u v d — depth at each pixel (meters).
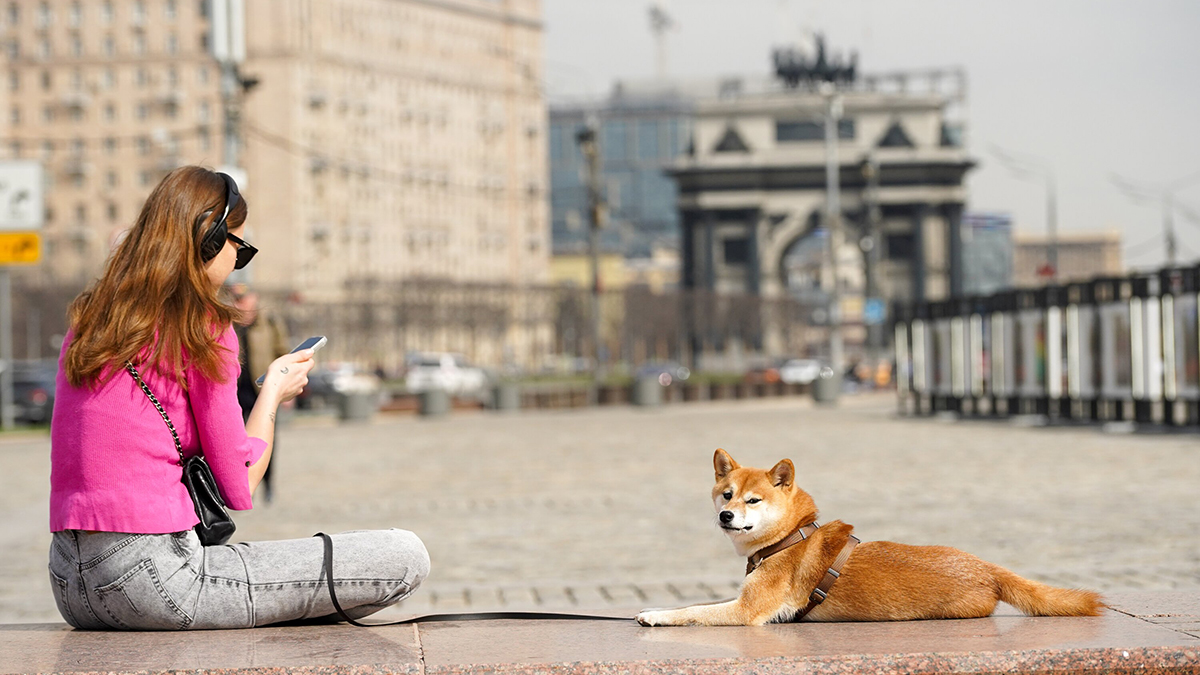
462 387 70.94
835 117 58.03
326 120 131.38
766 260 113.75
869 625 4.92
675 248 198.00
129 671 4.14
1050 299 29.05
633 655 4.45
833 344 55.69
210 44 22.98
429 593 9.47
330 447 28.34
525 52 158.00
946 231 111.25
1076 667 4.45
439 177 146.12
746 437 28.19
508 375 81.38
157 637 4.58
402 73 141.25
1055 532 11.95
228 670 4.19
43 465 24.06
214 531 4.68
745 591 5.05
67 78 129.38
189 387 4.51
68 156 129.38
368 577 4.81
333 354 106.12
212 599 4.61
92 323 4.47
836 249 56.53
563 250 180.12
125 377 4.45
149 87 128.25
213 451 4.56
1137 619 4.96
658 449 25.02
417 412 46.84
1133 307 26.09
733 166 111.62
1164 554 10.55
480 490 17.53
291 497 16.98
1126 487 15.73
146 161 128.50
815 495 15.57
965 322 33.34
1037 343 29.75
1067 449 22.06
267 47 127.19
